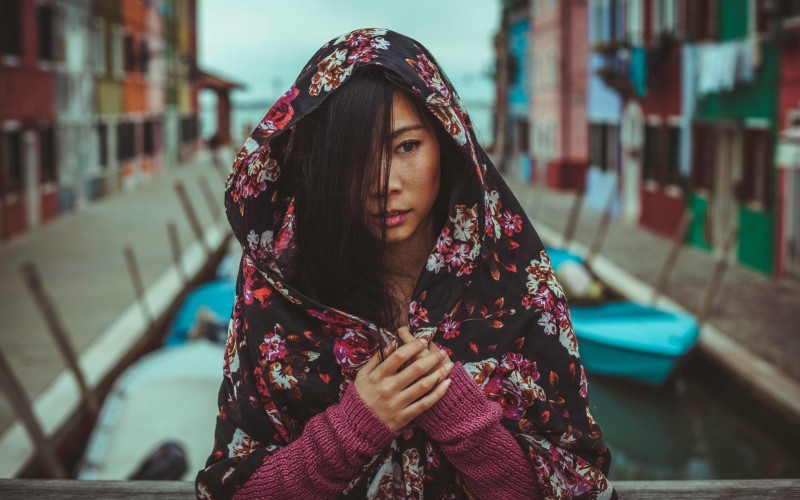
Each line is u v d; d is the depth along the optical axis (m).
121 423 7.18
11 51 18.03
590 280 10.66
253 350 1.29
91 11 24.34
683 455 8.52
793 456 7.54
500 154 32.19
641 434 8.94
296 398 1.27
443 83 1.27
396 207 1.23
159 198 26.08
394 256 1.36
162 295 12.45
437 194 1.35
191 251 16.66
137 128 30.42
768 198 13.04
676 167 17.36
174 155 38.41
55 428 7.05
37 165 19.58
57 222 20.58
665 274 11.27
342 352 1.26
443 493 1.30
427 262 1.27
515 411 1.27
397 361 1.21
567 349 1.29
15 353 9.27
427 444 1.27
